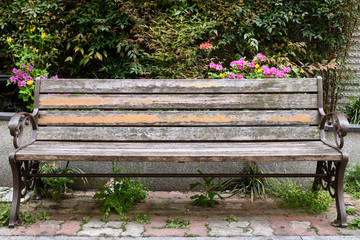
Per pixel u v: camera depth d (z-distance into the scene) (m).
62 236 2.80
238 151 3.11
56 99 3.49
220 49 5.32
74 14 4.95
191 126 3.60
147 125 3.48
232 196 3.85
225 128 3.47
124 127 3.47
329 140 4.05
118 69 5.19
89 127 3.46
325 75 5.18
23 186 3.15
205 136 3.47
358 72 5.33
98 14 4.98
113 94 3.52
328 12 5.05
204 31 4.89
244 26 5.12
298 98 3.53
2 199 3.55
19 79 4.46
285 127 3.48
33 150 3.08
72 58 5.22
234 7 5.02
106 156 2.96
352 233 2.89
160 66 4.84
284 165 4.02
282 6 5.10
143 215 3.28
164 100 3.52
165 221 3.16
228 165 3.99
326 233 2.89
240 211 3.41
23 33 4.82
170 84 3.53
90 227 3.00
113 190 3.58
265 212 3.38
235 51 5.34
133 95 3.52
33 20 4.73
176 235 2.86
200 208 3.49
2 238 2.75
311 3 5.09
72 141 3.50
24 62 4.42
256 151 3.11
